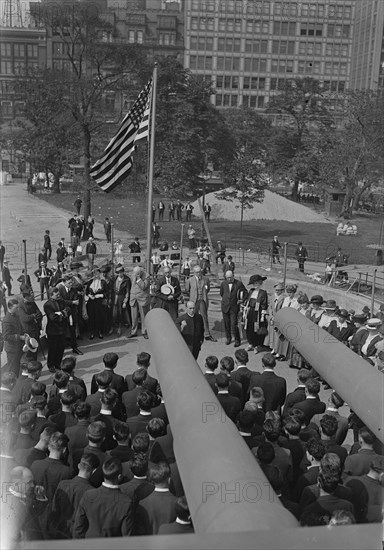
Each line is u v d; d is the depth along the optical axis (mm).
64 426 7301
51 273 22828
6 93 64875
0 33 63656
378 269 27078
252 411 6660
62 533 5082
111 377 7879
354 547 1746
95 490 4910
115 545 1821
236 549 1750
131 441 6859
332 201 45125
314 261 30641
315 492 5379
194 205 43594
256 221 39812
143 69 35250
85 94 37312
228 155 40562
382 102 41656
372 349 11375
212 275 24766
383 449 6090
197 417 3045
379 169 43906
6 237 38906
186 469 2670
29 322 12609
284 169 47531
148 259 16453
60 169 62781
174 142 36406
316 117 45156
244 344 16078
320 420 7215
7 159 78312
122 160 17406
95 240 37312
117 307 16391
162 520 5020
